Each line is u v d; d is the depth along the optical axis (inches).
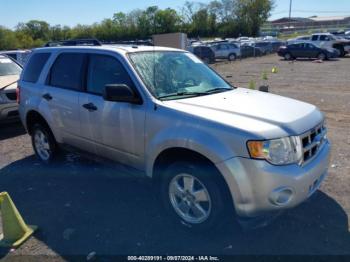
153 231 141.1
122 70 155.5
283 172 116.4
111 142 161.6
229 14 3309.5
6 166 220.4
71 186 186.1
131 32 3228.3
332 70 803.4
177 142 129.1
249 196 117.3
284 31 3484.3
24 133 305.4
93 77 170.6
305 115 134.1
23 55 614.5
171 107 135.6
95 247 132.1
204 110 131.5
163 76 156.7
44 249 132.0
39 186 187.9
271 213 120.8
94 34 3287.4
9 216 136.5
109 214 155.5
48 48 207.2
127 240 135.6
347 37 1612.9
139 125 144.9
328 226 140.2
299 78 677.3
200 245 131.0
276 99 153.6
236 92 164.4
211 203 126.8
